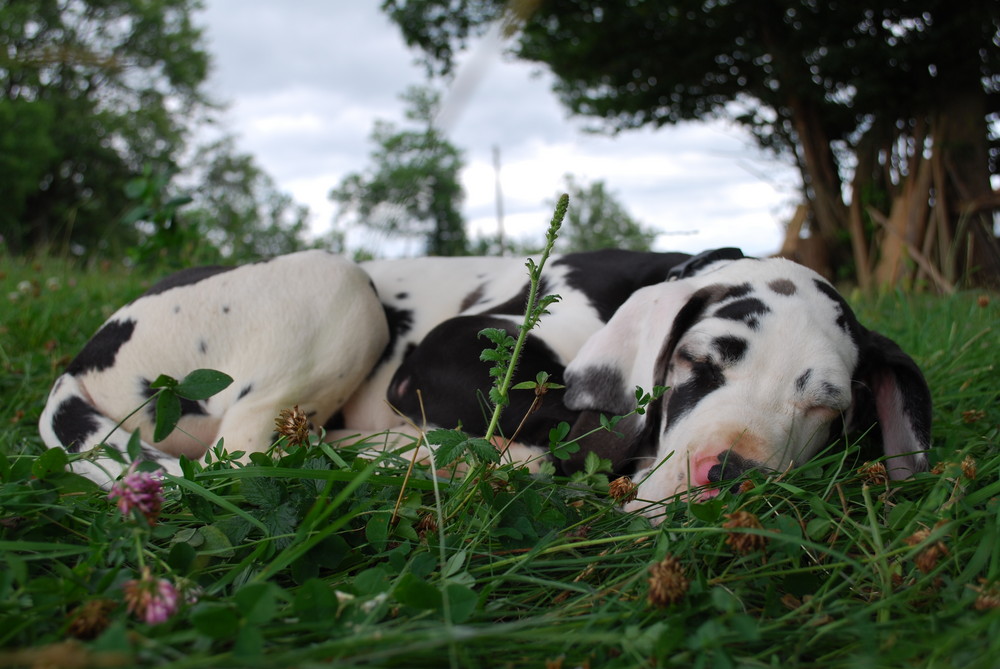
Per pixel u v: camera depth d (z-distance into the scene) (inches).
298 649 17.4
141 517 20.3
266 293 35.7
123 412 35.1
